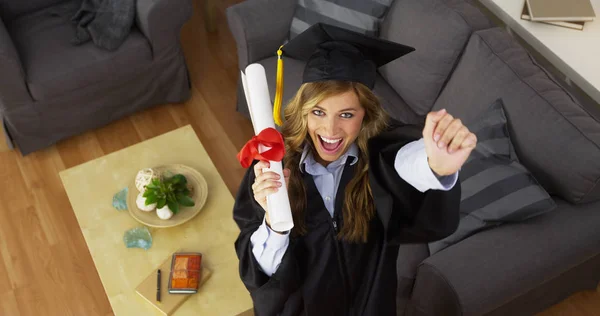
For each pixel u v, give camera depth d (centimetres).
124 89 296
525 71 215
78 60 277
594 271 232
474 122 219
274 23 274
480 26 233
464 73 230
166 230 226
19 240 268
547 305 235
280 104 125
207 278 213
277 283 129
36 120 281
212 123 313
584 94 258
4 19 296
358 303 147
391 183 111
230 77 334
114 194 237
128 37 286
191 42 352
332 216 133
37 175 290
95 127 303
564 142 197
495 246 194
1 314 246
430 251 210
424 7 242
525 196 200
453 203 110
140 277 215
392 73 260
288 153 127
